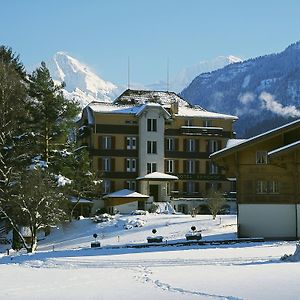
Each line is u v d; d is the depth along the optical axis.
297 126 49.22
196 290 19.75
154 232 55.19
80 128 89.25
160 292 19.64
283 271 24.66
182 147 89.06
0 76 60.78
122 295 19.27
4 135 60.03
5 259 39.91
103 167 85.69
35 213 51.84
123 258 34.09
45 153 63.59
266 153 50.31
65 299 18.75
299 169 48.09
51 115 64.31
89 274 26.05
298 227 49.12
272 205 49.88
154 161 86.50
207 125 91.38
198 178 88.88
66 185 60.09
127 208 80.38
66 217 57.09
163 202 82.94
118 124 86.44
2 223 64.81
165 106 92.81
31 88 64.81
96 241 54.94
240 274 23.86
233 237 50.12
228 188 89.81
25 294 20.08
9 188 54.78
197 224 59.34
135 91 100.88
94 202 82.25
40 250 54.12
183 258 32.62
